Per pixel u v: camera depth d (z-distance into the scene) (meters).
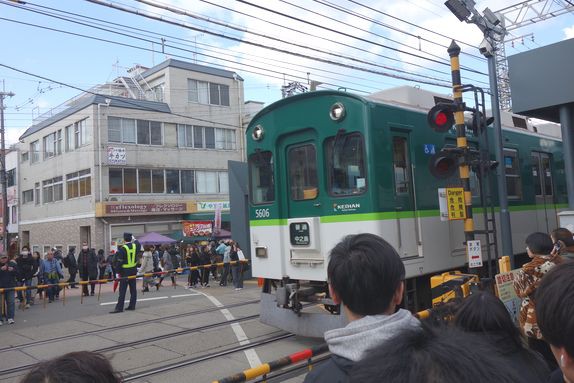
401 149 7.02
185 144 30.86
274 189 7.56
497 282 5.62
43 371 1.37
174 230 30.06
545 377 2.23
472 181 8.34
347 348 1.80
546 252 4.20
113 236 27.69
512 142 9.59
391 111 6.83
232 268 15.71
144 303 12.80
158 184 29.64
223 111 32.69
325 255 6.85
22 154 37.06
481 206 8.42
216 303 11.67
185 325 8.98
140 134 29.11
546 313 1.46
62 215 30.59
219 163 32.25
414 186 7.02
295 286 7.03
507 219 7.82
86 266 16.19
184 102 31.00
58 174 31.19
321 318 6.77
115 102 28.31
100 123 27.72
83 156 28.44
